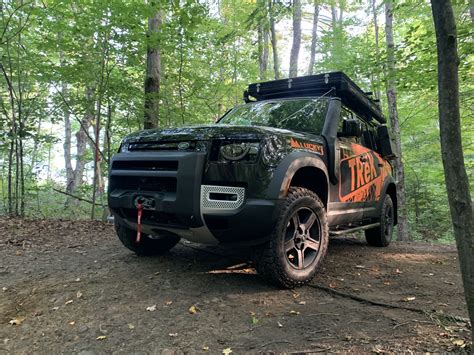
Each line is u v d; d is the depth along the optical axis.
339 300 2.81
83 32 6.38
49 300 2.84
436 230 13.23
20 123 6.98
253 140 2.90
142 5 6.06
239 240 2.92
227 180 2.84
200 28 9.13
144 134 3.34
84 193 10.06
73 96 7.42
